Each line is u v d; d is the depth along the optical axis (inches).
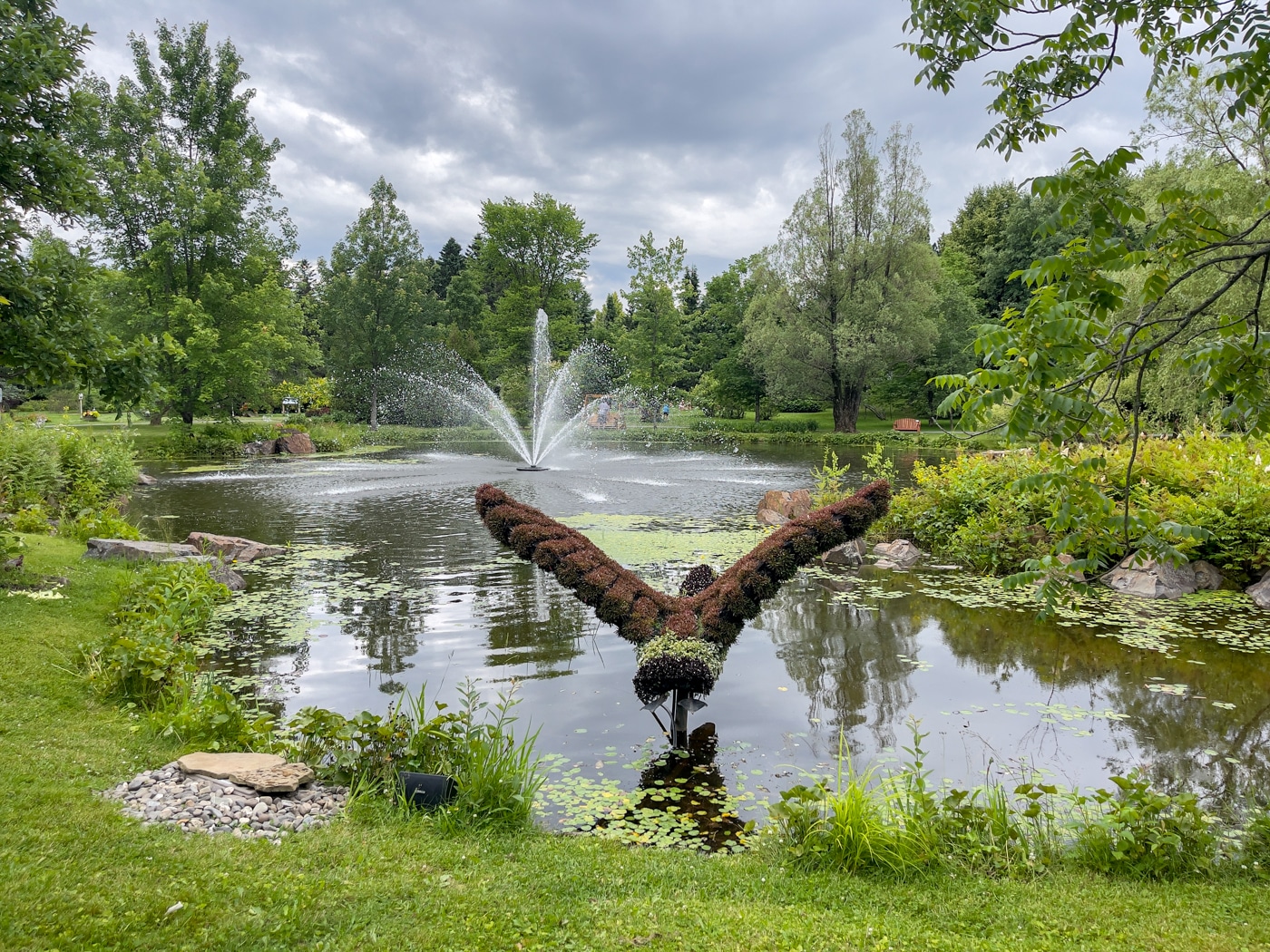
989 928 122.3
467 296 2340.1
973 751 207.9
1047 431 136.8
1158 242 139.9
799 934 119.4
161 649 230.1
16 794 151.1
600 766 200.7
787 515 566.9
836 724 226.7
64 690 217.8
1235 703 240.1
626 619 227.0
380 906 125.0
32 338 285.1
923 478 505.0
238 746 190.9
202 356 1206.9
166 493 751.7
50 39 310.5
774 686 256.1
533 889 134.7
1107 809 174.9
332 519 596.1
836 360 1525.6
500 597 361.1
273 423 1503.4
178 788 162.9
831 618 333.1
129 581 309.9
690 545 478.3
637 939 117.9
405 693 246.4
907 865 144.0
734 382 1920.5
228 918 117.0
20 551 331.3
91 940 108.0
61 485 538.0
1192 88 800.9
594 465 1056.2
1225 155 796.0
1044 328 123.6
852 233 1563.7
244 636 303.1
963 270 1968.5
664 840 164.9
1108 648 292.7
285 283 1550.2
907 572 424.5
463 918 122.7
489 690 250.5
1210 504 384.5
